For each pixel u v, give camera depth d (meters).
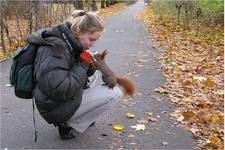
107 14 13.98
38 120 2.60
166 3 12.45
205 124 2.65
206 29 7.84
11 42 5.71
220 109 3.03
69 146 2.22
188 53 5.48
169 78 3.88
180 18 9.48
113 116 2.69
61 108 2.06
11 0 7.75
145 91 3.36
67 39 2.01
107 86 2.22
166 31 8.06
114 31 8.18
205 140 2.37
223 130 2.56
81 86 2.03
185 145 2.29
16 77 2.05
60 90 1.95
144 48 5.83
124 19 11.76
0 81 3.67
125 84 2.24
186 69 4.29
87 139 2.31
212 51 5.70
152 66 4.47
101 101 2.18
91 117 2.22
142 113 2.79
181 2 9.52
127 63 4.63
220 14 7.91
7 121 2.59
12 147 2.21
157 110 2.87
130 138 2.35
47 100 2.03
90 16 2.03
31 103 2.96
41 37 1.98
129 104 2.97
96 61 2.17
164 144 2.29
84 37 2.04
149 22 10.34
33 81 2.05
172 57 5.06
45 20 7.20
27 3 7.77
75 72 2.00
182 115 2.74
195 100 3.17
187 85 3.64
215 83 3.80
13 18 8.15
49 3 7.88
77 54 2.04
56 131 2.42
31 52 2.02
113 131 2.44
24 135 2.37
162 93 3.32
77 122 2.22
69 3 9.67
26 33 6.55
